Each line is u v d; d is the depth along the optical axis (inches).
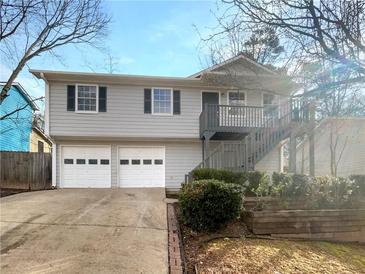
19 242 251.9
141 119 630.5
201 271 215.8
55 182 610.5
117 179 626.5
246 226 318.3
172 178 641.0
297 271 228.8
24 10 604.1
